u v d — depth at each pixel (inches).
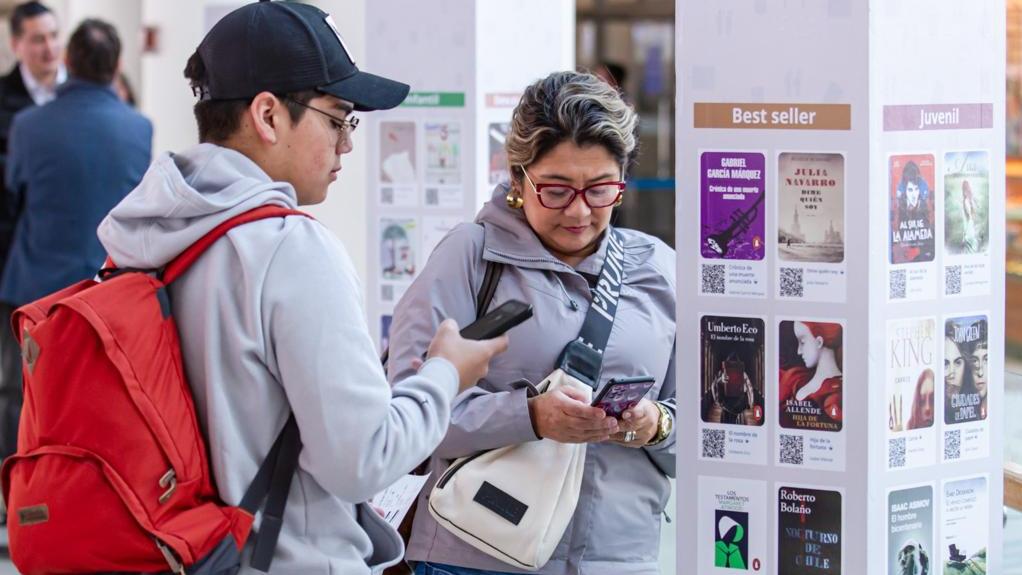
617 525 112.9
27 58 297.9
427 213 191.8
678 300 102.4
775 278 99.7
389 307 195.8
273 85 91.1
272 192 91.0
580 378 110.3
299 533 91.5
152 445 86.2
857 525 100.3
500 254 112.9
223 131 92.9
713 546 104.0
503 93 190.1
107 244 91.9
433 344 97.7
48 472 85.7
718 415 102.7
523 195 113.6
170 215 88.8
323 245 89.4
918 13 97.2
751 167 99.2
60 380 86.0
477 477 108.8
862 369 98.4
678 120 100.4
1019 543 177.2
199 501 88.0
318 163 94.2
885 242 98.3
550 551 108.3
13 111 297.3
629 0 416.5
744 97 98.6
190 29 343.3
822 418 100.1
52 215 241.1
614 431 105.4
